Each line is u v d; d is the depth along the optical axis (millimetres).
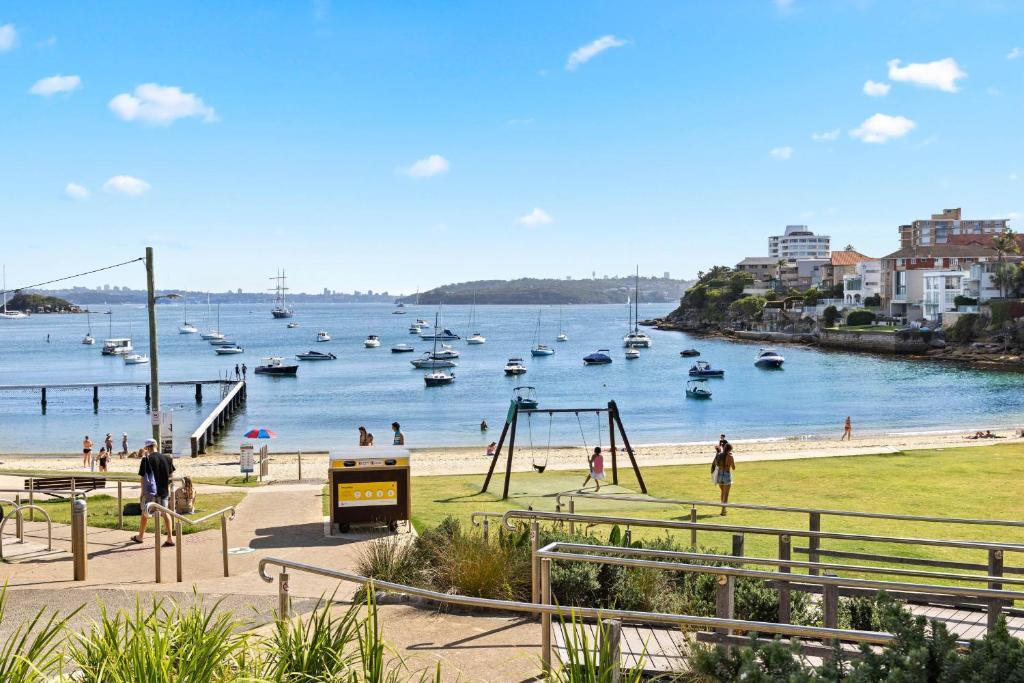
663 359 144625
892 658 4129
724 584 6645
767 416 74875
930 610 8609
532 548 8945
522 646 7039
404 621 7832
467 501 22531
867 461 32688
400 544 13430
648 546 10898
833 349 151125
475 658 6750
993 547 8188
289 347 194625
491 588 8836
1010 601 9062
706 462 34781
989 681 3859
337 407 85312
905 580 12516
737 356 146625
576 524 18031
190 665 4406
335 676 4852
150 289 29062
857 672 4082
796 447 43094
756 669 4234
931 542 8188
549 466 35031
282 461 41406
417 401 91062
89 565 12172
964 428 62344
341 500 15562
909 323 149000
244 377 110125
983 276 130625
